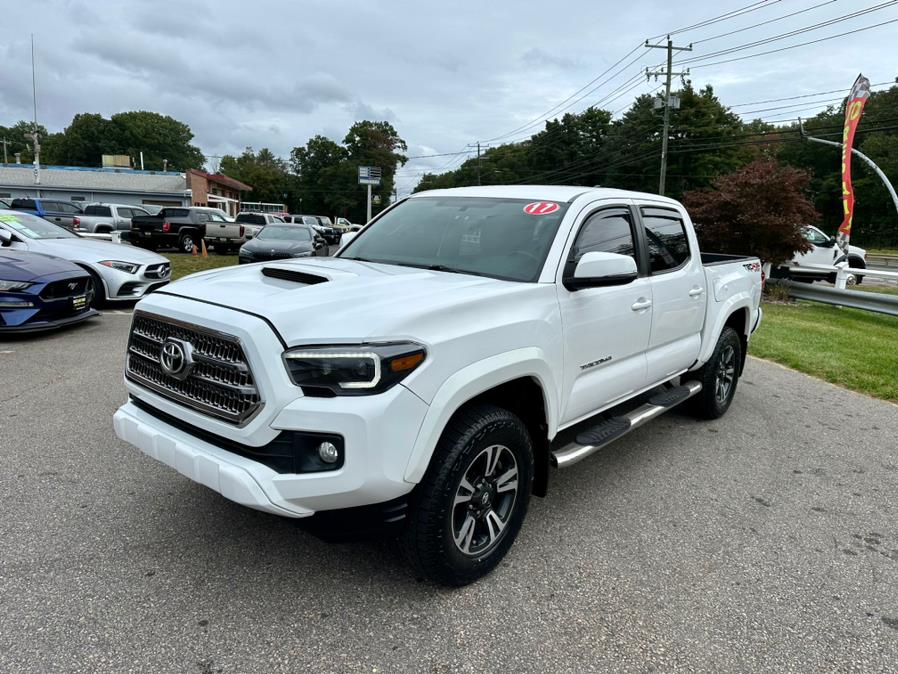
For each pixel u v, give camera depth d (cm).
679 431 518
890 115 6094
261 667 228
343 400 229
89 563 287
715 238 1435
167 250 2441
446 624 256
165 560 292
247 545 308
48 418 472
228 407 246
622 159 6400
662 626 262
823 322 1115
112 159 5481
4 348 685
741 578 301
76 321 751
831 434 525
